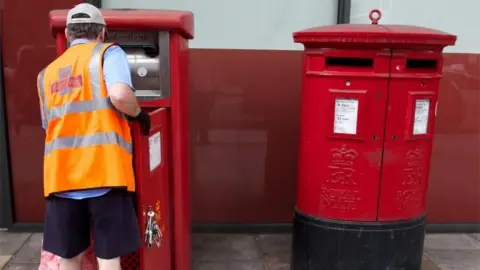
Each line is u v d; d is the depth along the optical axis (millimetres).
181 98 2824
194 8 3797
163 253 2742
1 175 3902
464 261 3590
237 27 3834
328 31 2666
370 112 2746
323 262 2961
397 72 2705
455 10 3879
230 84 3834
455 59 3877
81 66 2145
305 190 3016
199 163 3941
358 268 2908
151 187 2467
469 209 4117
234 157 3945
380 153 2795
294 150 3953
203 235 4000
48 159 2201
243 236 3998
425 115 2834
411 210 2924
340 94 2742
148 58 2742
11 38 3740
